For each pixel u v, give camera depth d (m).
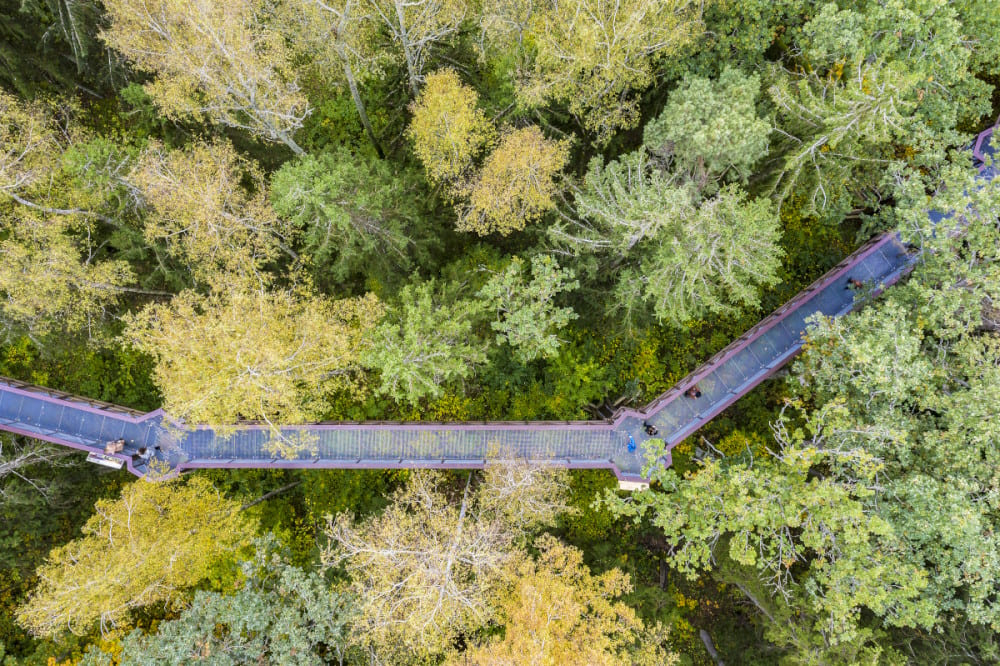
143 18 22.12
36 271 22.61
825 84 22.47
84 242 25.86
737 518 19.05
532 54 26.77
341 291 29.31
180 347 21.31
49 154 24.30
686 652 26.98
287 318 22.91
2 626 26.22
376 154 30.64
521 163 22.30
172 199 22.86
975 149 25.48
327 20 23.94
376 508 27.92
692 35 22.70
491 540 22.25
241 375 20.42
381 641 21.22
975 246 20.45
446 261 29.52
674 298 21.66
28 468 27.19
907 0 20.83
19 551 26.61
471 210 24.53
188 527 24.08
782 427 21.75
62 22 22.33
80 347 27.64
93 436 26.50
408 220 26.17
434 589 20.91
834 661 20.53
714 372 26.70
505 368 27.64
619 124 26.64
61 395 26.84
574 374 27.19
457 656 21.56
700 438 28.09
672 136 20.70
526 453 26.69
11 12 22.33
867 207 28.19
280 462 26.33
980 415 19.00
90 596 21.09
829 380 22.36
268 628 21.77
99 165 23.84
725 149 19.58
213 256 24.14
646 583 28.00
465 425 26.50
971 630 20.97
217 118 24.95
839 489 17.97
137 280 27.69
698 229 19.64
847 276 26.81
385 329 20.62
